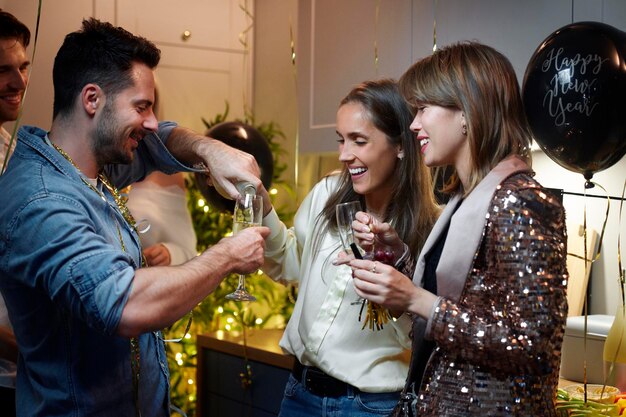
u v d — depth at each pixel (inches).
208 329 149.0
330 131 127.8
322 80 130.3
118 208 67.7
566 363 95.3
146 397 66.9
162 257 108.3
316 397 79.5
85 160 64.2
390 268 61.7
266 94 159.6
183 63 154.9
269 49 158.2
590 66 71.7
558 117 73.7
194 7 155.4
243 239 64.5
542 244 56.9
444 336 59.2
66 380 62.1
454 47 65.1
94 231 59.7
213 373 128.6
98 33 63.2
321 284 80.4
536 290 56.4
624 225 95.3
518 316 56.9
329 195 86.2
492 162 62.7
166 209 113.0
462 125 63.6
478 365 60.0
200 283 59.8
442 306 59.6
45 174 60.4
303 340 80.4
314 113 131.9
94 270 56.4
